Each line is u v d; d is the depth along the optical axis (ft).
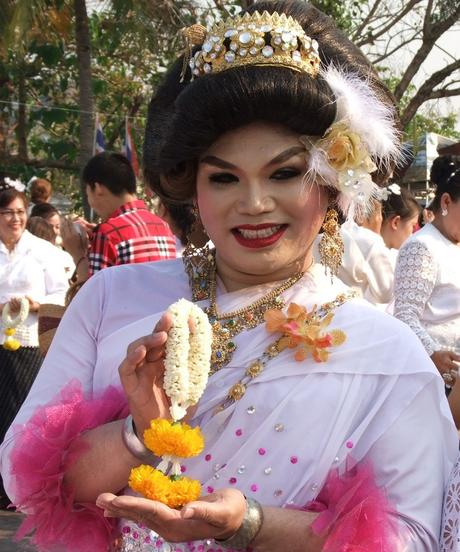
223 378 5.70
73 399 5.80
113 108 44.83
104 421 5.79
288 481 5.52
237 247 5.77
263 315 5.86
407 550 5.39
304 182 5.68
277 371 5.62
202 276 6.18
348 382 5.59
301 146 5.65
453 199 14.19
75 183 49.44
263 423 5.55
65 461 5.63
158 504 4.90
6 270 19.53
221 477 5.57
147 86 44.65
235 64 5.61
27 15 35.40
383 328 5.74
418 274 14.06
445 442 5.75
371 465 5.53
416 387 5.59
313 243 6.09
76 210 46.14
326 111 5.59
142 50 40.32
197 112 5.56
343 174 5.68
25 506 5.79
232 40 5.64
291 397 5.56
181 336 5.16
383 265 15.25
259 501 5.52
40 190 30.50
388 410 5.58
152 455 5.43
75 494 5.68
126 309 6.16
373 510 5.32
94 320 6.24
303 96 5.50
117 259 15.20
